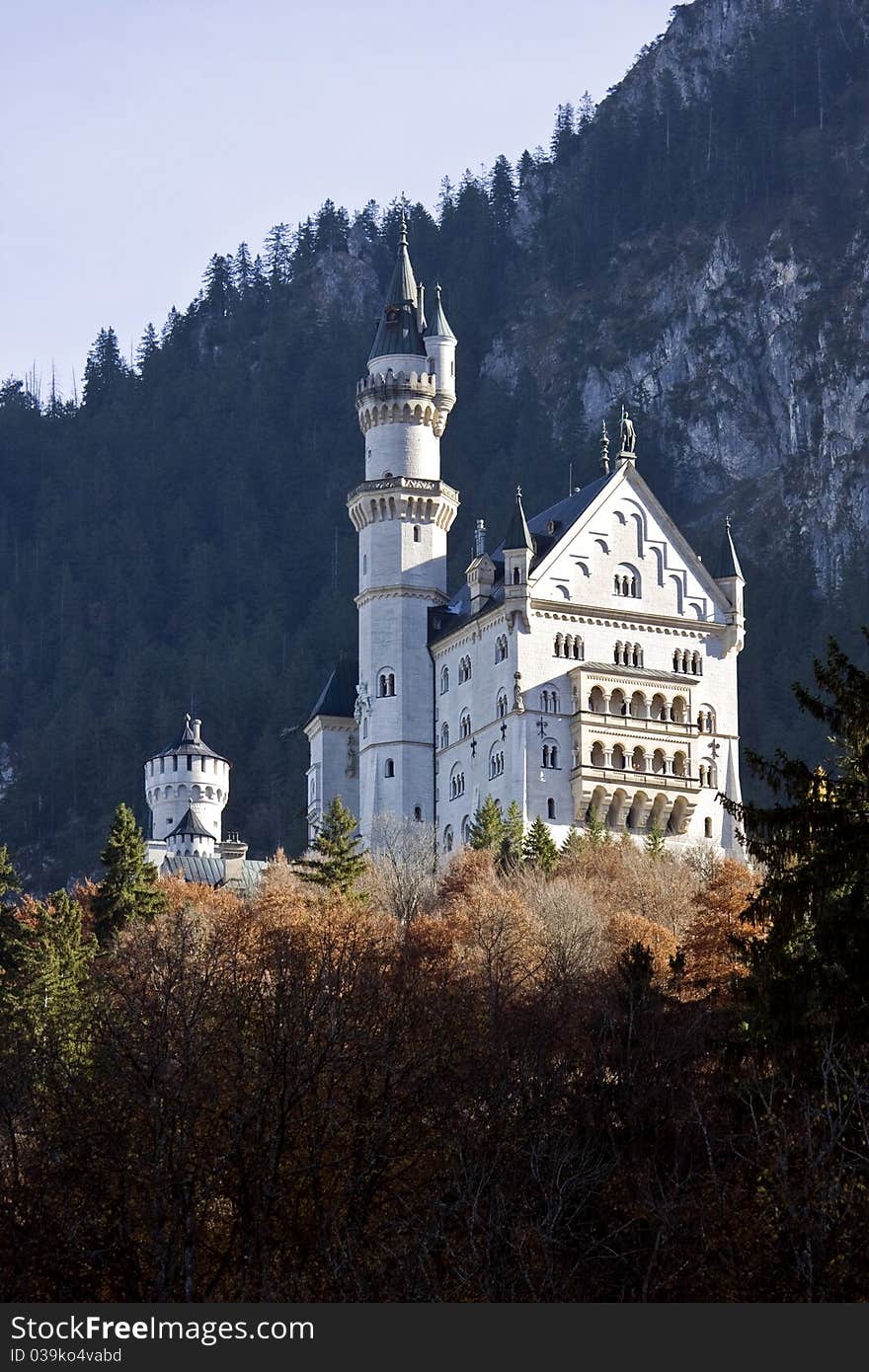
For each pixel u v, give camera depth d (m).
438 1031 77.88
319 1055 73.81
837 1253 60.03
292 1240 69.38
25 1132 75.00
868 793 73.19
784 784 74.25
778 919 71.56
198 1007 75.00
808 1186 60.38
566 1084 76.19
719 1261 63.59
